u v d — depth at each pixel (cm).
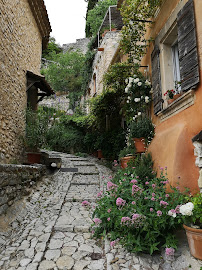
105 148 886
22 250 272
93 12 1602
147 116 550
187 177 318
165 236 257
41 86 783
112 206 302
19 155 592
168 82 445
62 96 1997
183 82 348
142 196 295
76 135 1262
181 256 241
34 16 740
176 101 371
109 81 710
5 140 496
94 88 1403
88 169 759
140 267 236
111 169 784
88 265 245
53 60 2292
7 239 299
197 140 293
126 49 556
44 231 320
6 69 502
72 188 558
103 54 1135
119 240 280
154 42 499
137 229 256
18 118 590
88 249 279
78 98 1883
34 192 487
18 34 587
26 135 648
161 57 461
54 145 1206
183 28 353
